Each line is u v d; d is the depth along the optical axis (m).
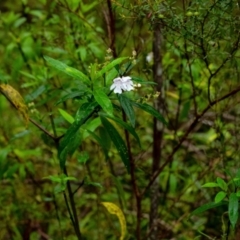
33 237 3.24
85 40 2.84
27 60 3.13
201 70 2.79
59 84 3.00
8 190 3.35
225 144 2.88
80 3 2.87
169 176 2.94
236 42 2.14
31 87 3.17
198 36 2.11
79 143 2.14
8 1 4.41
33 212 3.24
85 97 2.02
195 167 3.20
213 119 3.20
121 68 2.26
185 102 3.03
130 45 3.19
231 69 2.58
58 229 3.21
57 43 2.88
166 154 3.33
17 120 3.78
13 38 3.18
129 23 3.17
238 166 2.81
